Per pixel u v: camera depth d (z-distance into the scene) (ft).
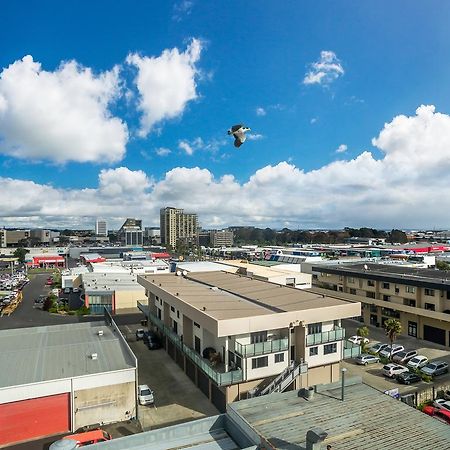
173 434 61.05
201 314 98.84
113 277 260.01
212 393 99.66
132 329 175.01
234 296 125.18
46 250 654.12
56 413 85.15
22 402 82.43
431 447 53.93
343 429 58.70
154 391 106.83
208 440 60.64
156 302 155.74
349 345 107.86
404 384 111.86
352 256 438.81
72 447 55.11
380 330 175.83
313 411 64.64
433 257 335.67
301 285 197.88
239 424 60.59
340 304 108.78
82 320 197.67
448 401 95.25
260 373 93.61
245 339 96.27
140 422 89.86
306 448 51.80
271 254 442.09
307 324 101.04
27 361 96.78
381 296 183.32
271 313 98.89
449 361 133.59
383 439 55.83
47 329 128.98
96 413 87.92
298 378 97.76
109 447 57.41
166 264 365.40
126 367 92.84
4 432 81.05
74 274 295.48
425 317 160.04
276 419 61.98
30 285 333.21
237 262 271.90
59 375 87.66
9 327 183.93
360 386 74.95
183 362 121.19
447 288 149.79
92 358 98.02
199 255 634.02
